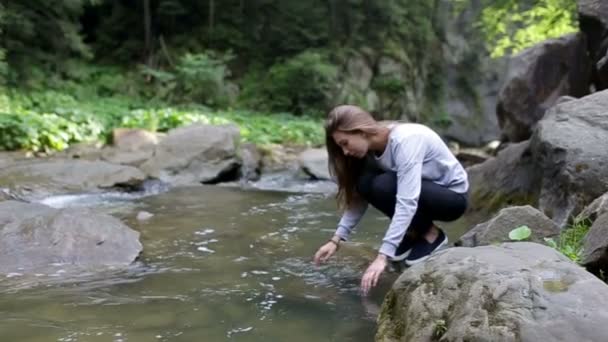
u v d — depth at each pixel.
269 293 2.76
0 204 3.87
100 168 5.81
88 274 2.99
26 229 3.32
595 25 5.82
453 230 3.99
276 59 15.67
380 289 2.82
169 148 6.77
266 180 6.85
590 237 2.41
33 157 6.80
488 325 1.71
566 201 3.33
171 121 9.18
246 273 3.07
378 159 2.87
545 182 3.60
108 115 9.55
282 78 14.66
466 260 2.02
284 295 2.73
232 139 7.03
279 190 6.05
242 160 7.00
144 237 3.80
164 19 15.34
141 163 6.69
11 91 10.46
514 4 12.41
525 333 1.64
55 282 2.86
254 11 16.08
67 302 2.59
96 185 5.56
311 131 10.71
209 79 13.45
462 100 19.17
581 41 6.44
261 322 2.39
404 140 2.75
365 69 16.89
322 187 6.30
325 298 2.69
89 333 2.26
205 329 2.31
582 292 1.73
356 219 3.03
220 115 11.38
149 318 2.42
